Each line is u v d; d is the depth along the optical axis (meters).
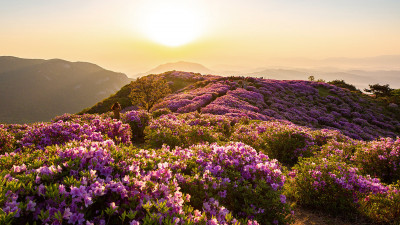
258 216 4.94
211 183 4.98
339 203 7.02
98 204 3.58
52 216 2.94
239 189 5.23
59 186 3.43
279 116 30.58
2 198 3.09
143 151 5.88
